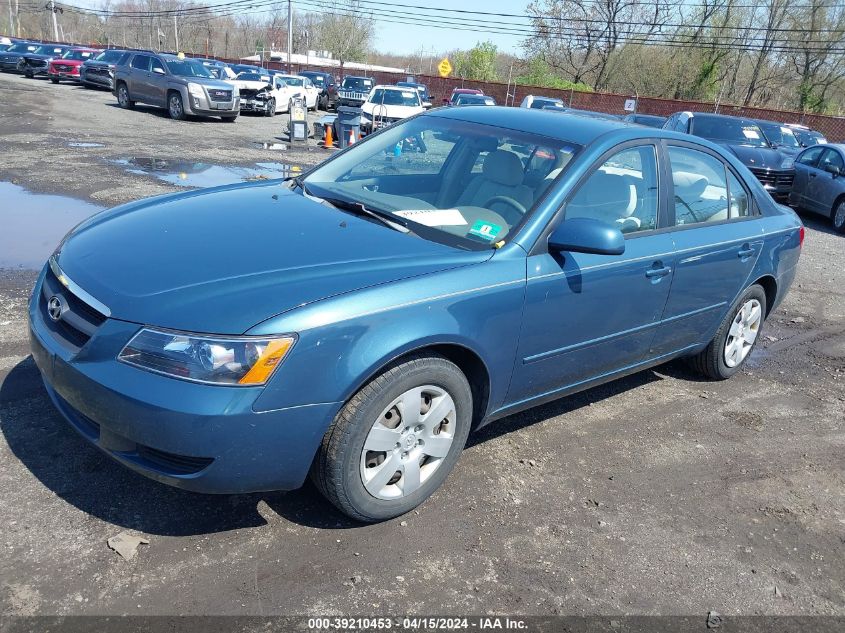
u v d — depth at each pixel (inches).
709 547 124.6
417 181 150.1
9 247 242.8
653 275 150.6
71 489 117.1
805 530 133.5
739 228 179.0
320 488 111.3
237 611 96.8
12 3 3531.0
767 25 1716.3
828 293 321.7
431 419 118.0
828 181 509.4
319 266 111.0
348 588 103.6
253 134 700.0
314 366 99.8
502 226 130.0
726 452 160.2
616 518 129.4
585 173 137.3
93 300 104.3
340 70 1923.0
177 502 117.5
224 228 124.3
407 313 108.3
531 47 1996.8
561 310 132.6
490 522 123.2
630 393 187.3
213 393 95.0
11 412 136.9
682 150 165.0
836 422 183.5
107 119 687.1
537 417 165.8
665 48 1804.9
